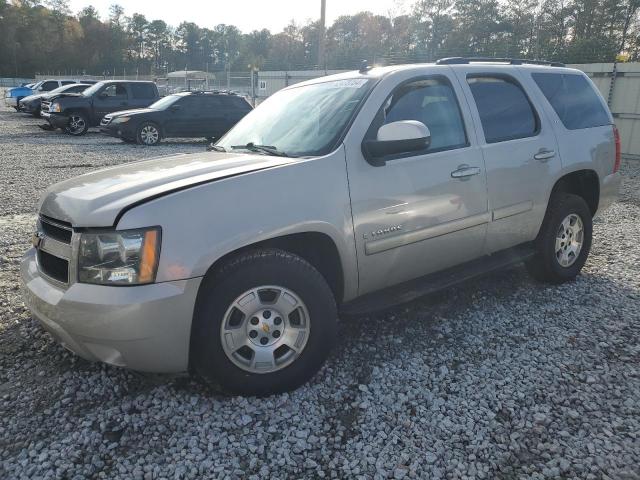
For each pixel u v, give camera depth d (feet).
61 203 9.46
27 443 8.62
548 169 14.39
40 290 9.33
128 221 8.48
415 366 11.09
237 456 8.38
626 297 14.84
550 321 13.29
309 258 10.89
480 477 7.95
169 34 468.75
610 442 8.68
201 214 8.87
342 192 10.39
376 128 11.19
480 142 12.94
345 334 12.55
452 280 12.56
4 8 325.62
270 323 9.61
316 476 7.97
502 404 9.77
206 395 9.91
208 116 57.26
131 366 8.93
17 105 94.94
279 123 12.54
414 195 11.44
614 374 10.78
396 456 8.38
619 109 45.55
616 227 23.34
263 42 392.88
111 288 8.48
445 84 12.87
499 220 13.37
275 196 9.59
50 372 10.75
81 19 388.37
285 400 9.75
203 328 9.05
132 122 54.08
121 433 8.91
